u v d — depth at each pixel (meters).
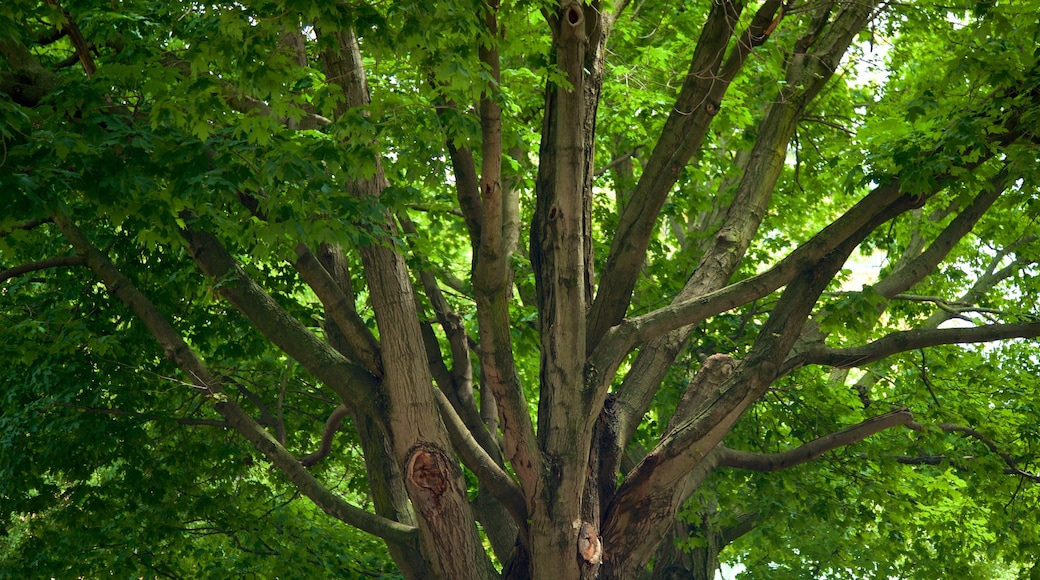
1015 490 11.35
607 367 7.84
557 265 7.42
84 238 7.88
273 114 6.33
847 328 8.59
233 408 8.13
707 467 8.98
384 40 6.03
